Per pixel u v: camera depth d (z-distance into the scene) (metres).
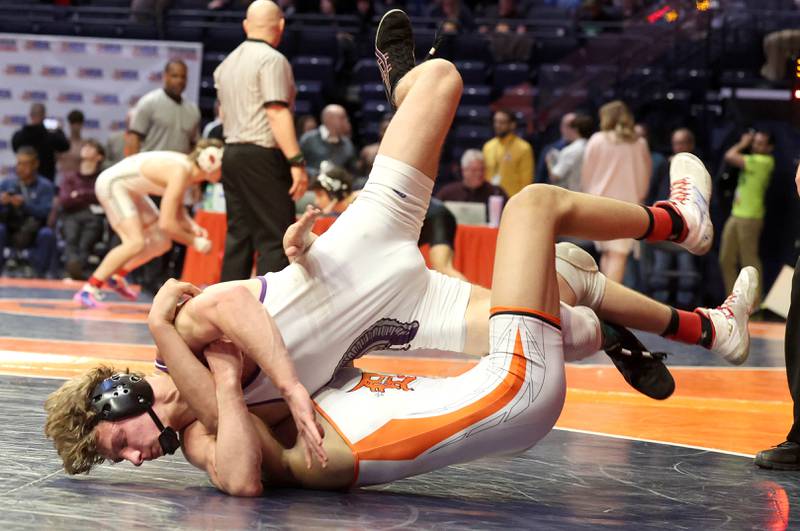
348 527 2.84
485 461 4.00
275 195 7.57
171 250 13.09
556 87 17.09
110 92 16.70
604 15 18.08
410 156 3.58
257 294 3.33
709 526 3.03
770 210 14.27
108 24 17.52
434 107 3.63
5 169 16.69
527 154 13.28
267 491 3.31
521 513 3.13
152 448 3.30
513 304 3.29
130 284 14.88
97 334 7.88
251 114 7.52
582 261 3.85
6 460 3.58
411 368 6.94
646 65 17.03
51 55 16.64
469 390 3.30
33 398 4.96
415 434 3.25
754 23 16.17
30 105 16.67
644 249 13.16
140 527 2.76
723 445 4.54
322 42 18.17
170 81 11.52
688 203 3.90
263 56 7.45
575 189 12.43
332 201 9.00
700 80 16.34
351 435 3.26
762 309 13.31
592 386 6.26
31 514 2.86
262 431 3.29
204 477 3.53
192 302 3.24
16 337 7.33
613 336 3.84
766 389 6.43
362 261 3.47
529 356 3.28
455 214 10.95
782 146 14.62
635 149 11.64
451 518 3.01
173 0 18.28
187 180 9.58
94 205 14.72
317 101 17.44
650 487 3.59
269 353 3.18
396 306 3.56
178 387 3.24
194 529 2.76
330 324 3.38
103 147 14.91
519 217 3.38
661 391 3.93
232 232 7.70
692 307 13.28
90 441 3.26
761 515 3.19
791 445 4.00
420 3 19.08
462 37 17.52
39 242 15.38
